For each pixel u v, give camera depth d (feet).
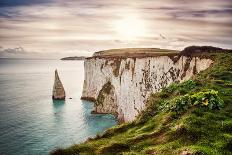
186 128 51.26
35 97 434.30
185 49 220.02
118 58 357.41
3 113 310.45
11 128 245.86
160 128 55.67
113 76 343.87
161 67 230.68
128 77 289.33
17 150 189.98
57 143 204.85
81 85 645.10
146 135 54.80
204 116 56.90
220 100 64.44
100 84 382.42
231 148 44.91
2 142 207.10
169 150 46.26
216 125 52.80
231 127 51.49
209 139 47.91
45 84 640.17
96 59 398.42
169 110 64.13
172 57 221.66
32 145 200.34
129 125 65.16
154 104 73.20
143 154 47.50
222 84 88.33
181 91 79.10
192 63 187.21
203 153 41.86
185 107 62.18
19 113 312.09
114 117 302.66
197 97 64.23
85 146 55.47
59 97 416.46
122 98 299.58
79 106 363.76
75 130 242.78
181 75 197.26
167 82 217.97
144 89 253.65
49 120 279.90
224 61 143.43
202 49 215.51
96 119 290.35
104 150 52.60
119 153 50.57
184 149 44.16
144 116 67.05
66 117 295.69
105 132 63.57
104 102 331.98
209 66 149.79
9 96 437.17
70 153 53.98
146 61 258.57
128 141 54.08
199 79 100.58
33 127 250.57
